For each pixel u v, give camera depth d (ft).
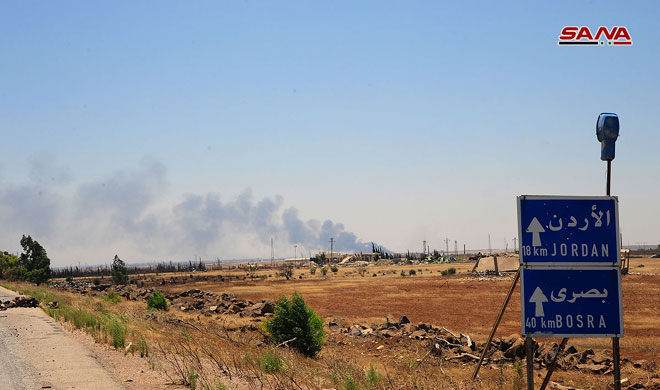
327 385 37.24
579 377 58.23
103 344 53.16
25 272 277.03
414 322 126.11
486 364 65.41
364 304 184.65
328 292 256.32
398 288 266.16
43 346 50.49
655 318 122.72
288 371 38.73
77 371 38.11
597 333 23.71
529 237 23.94
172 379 35.58
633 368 62.85
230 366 41.63
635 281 245.24
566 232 24.00
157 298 120.16
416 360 61.52
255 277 538.88
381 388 35.55
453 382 37.22
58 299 113.50
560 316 23.73
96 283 392.27
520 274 23.89
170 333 66.59
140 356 46.09
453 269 395.75
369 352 76.48
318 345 69.51
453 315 142.51
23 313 85.97
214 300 150.10
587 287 23.84
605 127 24.47
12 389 32.17
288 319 70.18
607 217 24.11
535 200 24.08
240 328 87.40
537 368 63.72
